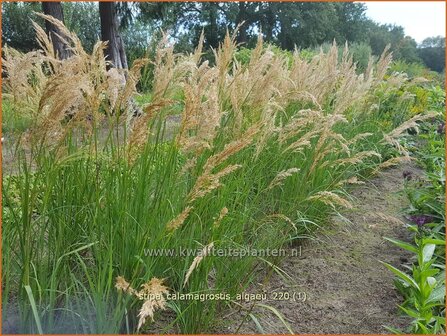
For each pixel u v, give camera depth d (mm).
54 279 2393
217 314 2928
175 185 2770
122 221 2570
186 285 2863
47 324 2492
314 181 4180
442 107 9727
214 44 24719
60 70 2467
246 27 28078
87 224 2811
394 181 6223
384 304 3299
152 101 2754
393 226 4750
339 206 4602
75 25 15055
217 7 24766
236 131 3305
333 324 3004
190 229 2850
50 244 2709
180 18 23234
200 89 2574
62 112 2350
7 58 2658
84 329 2412
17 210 2623
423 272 2848
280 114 4387
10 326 2498
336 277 3646
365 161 6016
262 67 3494
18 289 2611
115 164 2641
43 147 2521
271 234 3418
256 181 3674
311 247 4148
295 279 3559
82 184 2783
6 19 16500
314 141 4461
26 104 2654
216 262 2885
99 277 2379
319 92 4531
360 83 5402
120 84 2709
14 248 2646
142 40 12367
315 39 30297
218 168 3148
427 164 6445
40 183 2666
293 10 28031
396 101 7914
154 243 2455
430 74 16781
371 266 3881
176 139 2549
